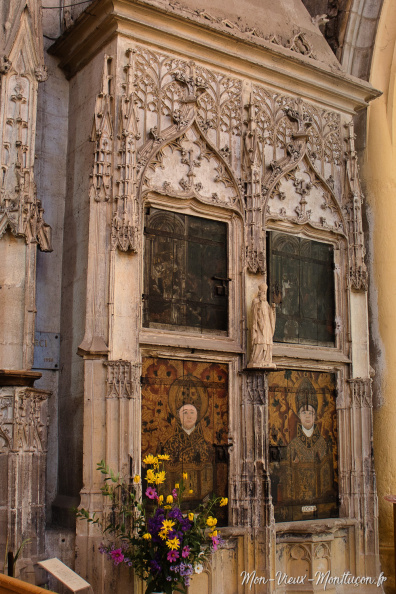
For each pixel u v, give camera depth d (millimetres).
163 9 9477
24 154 8766
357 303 11359
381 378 12156
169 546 7461
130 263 8961
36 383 9453
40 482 8109
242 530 9359
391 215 12547
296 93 11125
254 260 10086
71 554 8320
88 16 9477
